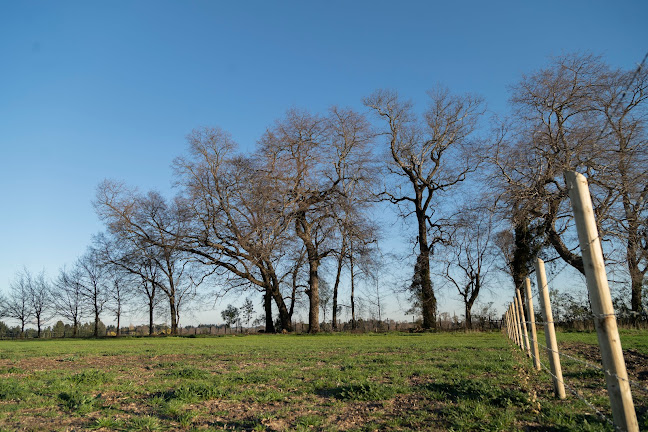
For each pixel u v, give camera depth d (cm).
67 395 830
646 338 2002
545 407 634
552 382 790
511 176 2947
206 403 767
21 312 5784
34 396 845
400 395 791
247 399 795
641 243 2720
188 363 1412
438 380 919
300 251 3925
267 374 1064
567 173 430
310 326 4112
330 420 646
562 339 2017
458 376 959
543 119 2784
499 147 2953
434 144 4238
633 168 2503
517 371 974
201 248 4156
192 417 667
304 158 3912
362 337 3256
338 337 3316
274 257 3872
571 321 3212
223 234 4066
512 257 3353
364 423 625
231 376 1039
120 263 4644
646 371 973
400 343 2253
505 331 2858
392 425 605
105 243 4953
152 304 5450
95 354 1848
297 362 1384
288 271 4056
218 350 1952
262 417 657
